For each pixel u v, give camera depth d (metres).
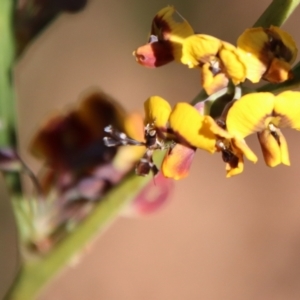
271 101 0.21
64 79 0.49
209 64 0.21
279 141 0.21
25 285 0.25
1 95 0.25
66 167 0.25
